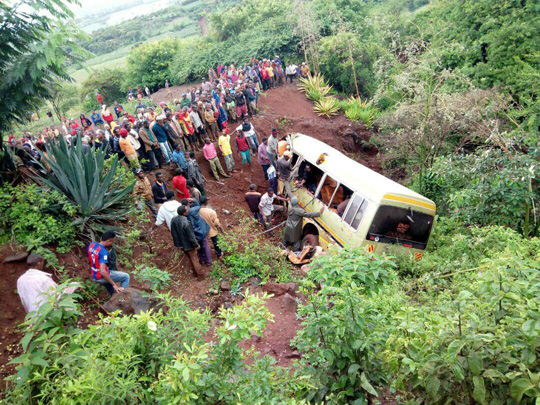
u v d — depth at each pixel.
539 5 13.95
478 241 7.35
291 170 11.25
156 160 11.58
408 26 24.56
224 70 26.73
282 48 28.52
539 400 2.31
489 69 13.88
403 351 3.17
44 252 6.81
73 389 2.82
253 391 3.16
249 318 3.29
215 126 13.71
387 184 8.31
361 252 4.03
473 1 16.53
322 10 30.03
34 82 7.42
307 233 10.45
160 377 3.14
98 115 22.27
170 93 30.56
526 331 2.53
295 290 7.52
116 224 8.59
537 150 7.88
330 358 3.38
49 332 3.38
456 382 2.86
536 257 5.62
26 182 8.38
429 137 11.61
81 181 7.51
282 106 20.20
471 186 8.78
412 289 7.03
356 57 23.58
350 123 18.86
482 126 10.21
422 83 11.80
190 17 105.25
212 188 12.14
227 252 8.98
